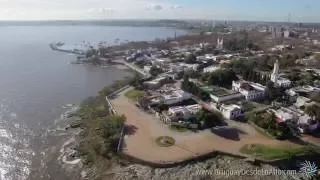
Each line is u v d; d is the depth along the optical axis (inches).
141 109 5831.7
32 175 4045.3
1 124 5590.6
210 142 4584.2
